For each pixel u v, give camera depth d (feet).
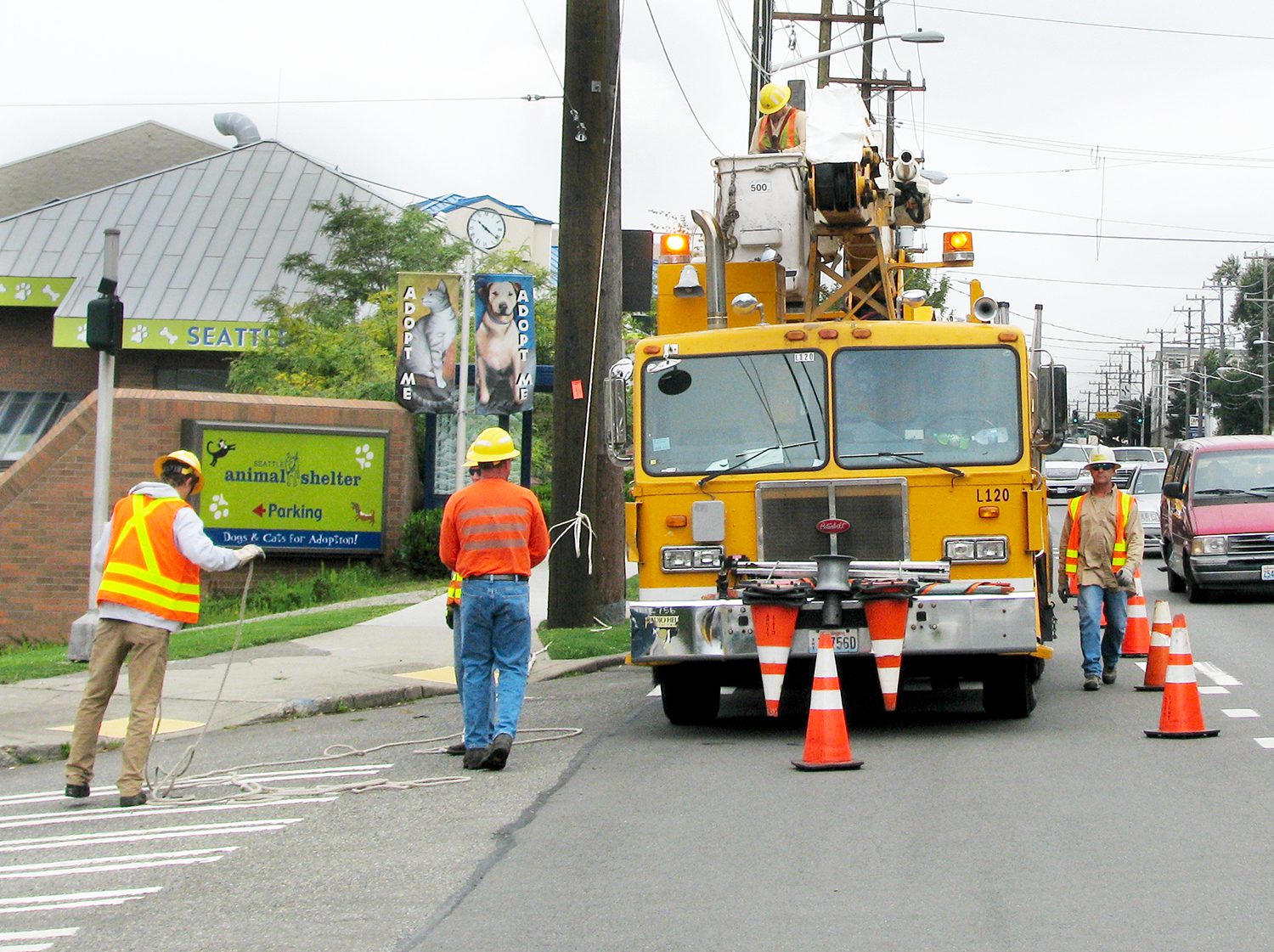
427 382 140.77
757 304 69.82
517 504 58.34
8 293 232.53
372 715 74.23
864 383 62.90
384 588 133.08
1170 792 49.16
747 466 62.90
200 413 130.62
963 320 75.36
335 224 205.36
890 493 61.62
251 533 132.67
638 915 36.19
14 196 308.81
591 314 100.48
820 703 55.26
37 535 125.49
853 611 60.44
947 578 60.23
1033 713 68.49
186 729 68.28
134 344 221.46
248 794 53.72
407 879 40.81
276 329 194.39
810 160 74.18
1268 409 474.08
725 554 62.64
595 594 101.71
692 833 44.98
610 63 99.66
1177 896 36.52
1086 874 38.86
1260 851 40.98
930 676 66.85
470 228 242.37
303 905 38.37
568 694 80.59
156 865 43.62
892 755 57.67
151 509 53.78
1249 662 84.53
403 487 140.26
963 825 44.86
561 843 44.37
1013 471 61.21
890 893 37.50
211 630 105.70
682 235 73.67
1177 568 127.65
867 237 77.56
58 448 126.21
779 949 33.12
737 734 65.16
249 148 257.34
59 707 74.02
